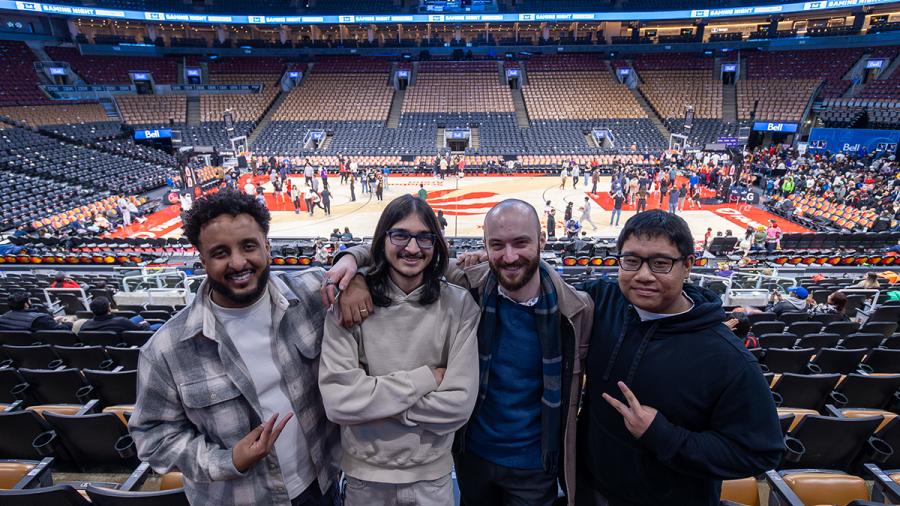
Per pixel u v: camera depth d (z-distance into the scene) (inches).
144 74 1547.7
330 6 1695.4
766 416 70.3
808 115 1364.4
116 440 144.9
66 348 206.4
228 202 67.3
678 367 74.1
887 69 1374.3
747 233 601.6
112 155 1138.0
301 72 1657.2
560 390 82.7
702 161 1151.6
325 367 73.2
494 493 92.4
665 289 73.3
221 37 1782.7
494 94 1533.0
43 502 91.7
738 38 1642.5
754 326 273.6
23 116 1203.2
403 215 72.9
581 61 1678.2
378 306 75.5
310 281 84.4
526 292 81.8
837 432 137.9
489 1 1672.0
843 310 309.4
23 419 137.5
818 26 1566.2
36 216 738.2
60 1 1373.0
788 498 107.9
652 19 1546.5
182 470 72.1
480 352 83.7
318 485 85.2
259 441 69.3
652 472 78.6
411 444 76.8
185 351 73.7
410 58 1715.1
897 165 999.0
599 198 962.1
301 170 1228.5
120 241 609.6
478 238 629.9
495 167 1181.7
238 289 70.4
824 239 614.2
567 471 84.7
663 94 1515.7
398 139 1366.9
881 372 216.4
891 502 111.7
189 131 1380.4
